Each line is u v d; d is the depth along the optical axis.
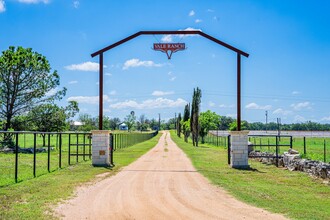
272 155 25.66
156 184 15.77
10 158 28.61
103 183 15.91
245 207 11.36
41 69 40.12
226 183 16.36
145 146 53.84
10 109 39.62
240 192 13.99
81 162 25.59
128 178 17.61
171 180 17.03
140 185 15.47
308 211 10.88
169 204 11.70
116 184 15.68
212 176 18.62
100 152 23.58
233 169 22.14
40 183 15.37
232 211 10.80
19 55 39.12
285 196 13.38
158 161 27.16
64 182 15.88
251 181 17.23
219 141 68.81
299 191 14.55
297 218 9.98
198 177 18.19
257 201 12.30
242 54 24.14
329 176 17.16
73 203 11.60
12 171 20.14
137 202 11.92
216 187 15.17
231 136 23.27
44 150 36.94
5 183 15.30
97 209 10.85
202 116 68.25
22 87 39.91
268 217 10.09
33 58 40.00
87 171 20.19
